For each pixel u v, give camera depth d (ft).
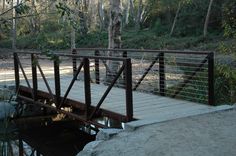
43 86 33.35
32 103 32.81
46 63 69.97
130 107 21.24
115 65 34.19
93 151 17.47
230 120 20.51
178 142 17.37
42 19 108.88
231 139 17.53
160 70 28.27
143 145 17.29
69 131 30.12
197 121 20.40
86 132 29.76
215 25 107.04
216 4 105.70
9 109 32.27
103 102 25.68
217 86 28.78
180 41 98.89
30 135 29.27
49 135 29.17
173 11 121.60
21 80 39.19
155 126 19.72
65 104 27.68
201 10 109.91
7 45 114.52
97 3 133.90
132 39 106.42
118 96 27.81
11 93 34.53
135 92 29.96
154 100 26.35
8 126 30.91
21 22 128.98
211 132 18.56
